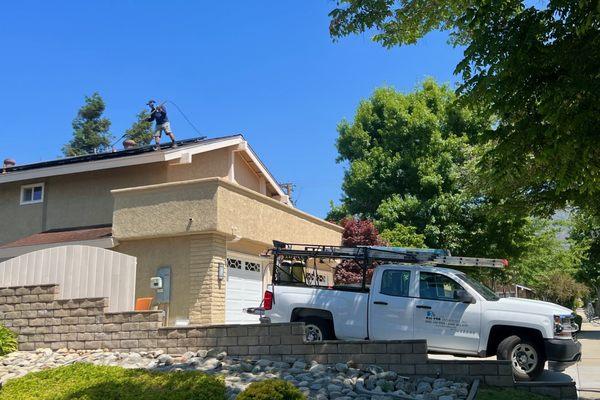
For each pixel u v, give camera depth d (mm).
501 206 12445
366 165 28578
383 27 11914
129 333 10852
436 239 24203
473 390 8508
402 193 27203
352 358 9523
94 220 17812
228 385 8250
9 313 11703
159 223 14766
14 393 8125
